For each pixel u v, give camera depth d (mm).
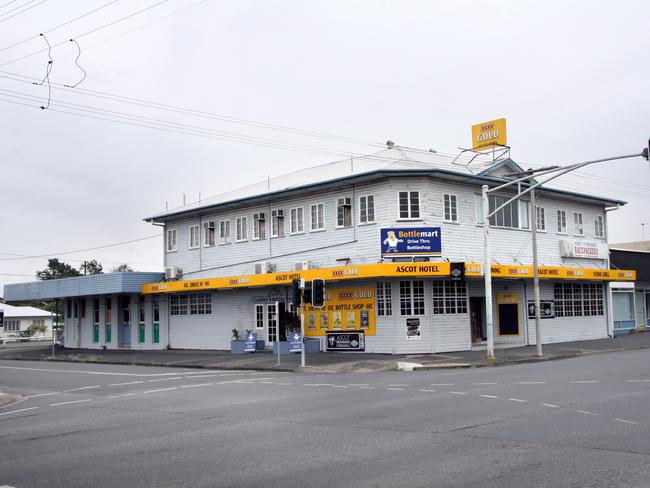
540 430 10094
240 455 9016
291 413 12750
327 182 29516
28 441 10852
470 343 29094
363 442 9617
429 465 8070
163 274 38250
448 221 28938
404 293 28172
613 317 40250
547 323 33750
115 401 16109
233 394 16422
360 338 29062
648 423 10477
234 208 35156
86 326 43250
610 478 7273
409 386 17016
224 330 34906
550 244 34625
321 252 30688
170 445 9922
